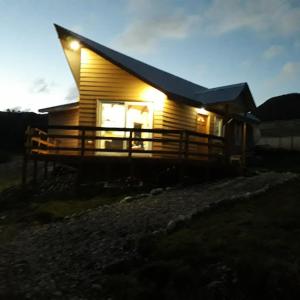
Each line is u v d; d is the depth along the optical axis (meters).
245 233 7.66
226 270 6.12
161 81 18.73
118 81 17.55
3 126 48.78
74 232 9.59
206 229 8.24
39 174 24.73
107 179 15.27
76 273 7.14
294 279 5.62
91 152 17.41
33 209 12.70
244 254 6.50
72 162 15.02
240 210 9.80
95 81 17.56
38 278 6.86
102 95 17.52
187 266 6.37
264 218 8.70
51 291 6.33
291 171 22.67
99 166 16.05
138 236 8.45
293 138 37.84
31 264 7.58
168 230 8.52
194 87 23.00
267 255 6.40
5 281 6.68
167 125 17.73
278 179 15.12
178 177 16.06
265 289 5.62
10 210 13.18
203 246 7.16
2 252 8.42
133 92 17.47
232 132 23.11
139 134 17.62
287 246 6.77
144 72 18.62
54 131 22.41
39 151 17.30
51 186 16.30
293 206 9.74
